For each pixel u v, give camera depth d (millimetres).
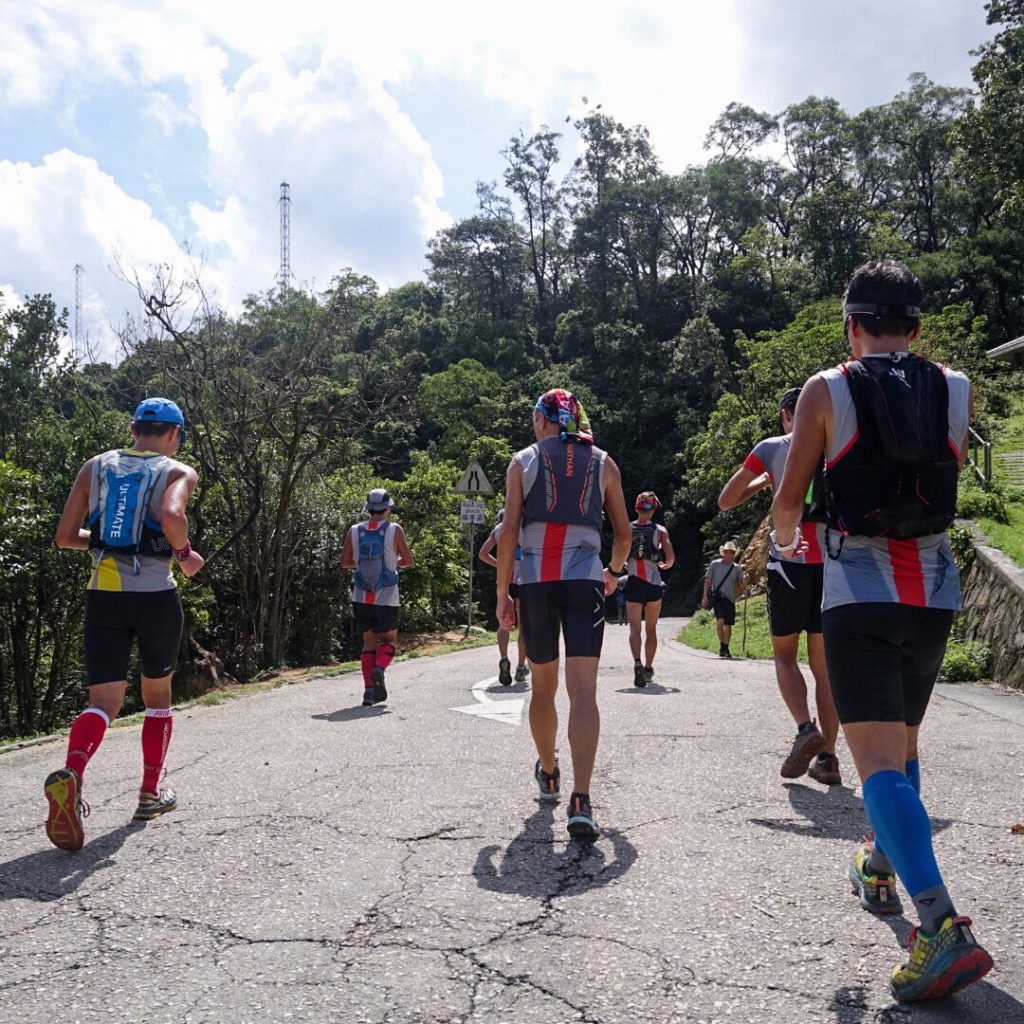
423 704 8305
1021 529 11680
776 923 3018
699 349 68125
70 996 2668
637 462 65812
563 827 4125
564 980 2668
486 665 12359
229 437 17266
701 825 4094
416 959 2838
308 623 19750
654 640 9234
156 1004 2605
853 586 2664
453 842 3967
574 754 4035
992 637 9242
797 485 2760
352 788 4949
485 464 57219
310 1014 2521
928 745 5562
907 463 2625
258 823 4352
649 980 2650
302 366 17656
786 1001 2508
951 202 73875
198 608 17188
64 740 7648
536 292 97688
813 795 4559
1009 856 3557
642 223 82125
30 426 19969
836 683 2707
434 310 95688
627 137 86688
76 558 17188
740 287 77062
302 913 3234
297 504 18438
